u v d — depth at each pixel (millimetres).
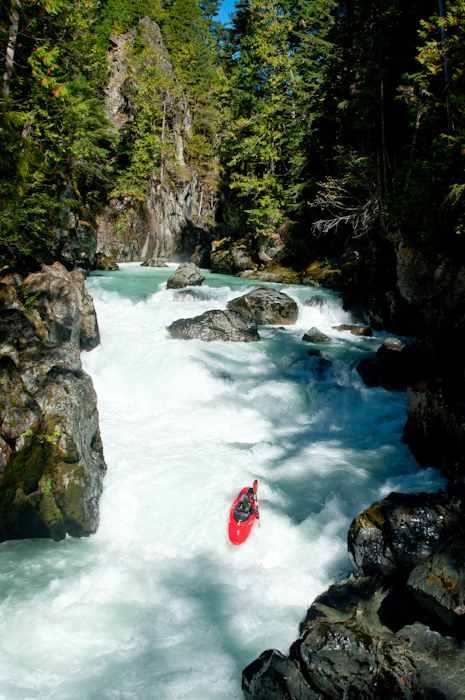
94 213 38969
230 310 21344
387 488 9320
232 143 40469
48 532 8180
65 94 17891
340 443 11805
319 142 33844
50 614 6402
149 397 14305
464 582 5375
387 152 25812
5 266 13836
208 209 51719
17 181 13688
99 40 38844
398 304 20406
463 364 14070
